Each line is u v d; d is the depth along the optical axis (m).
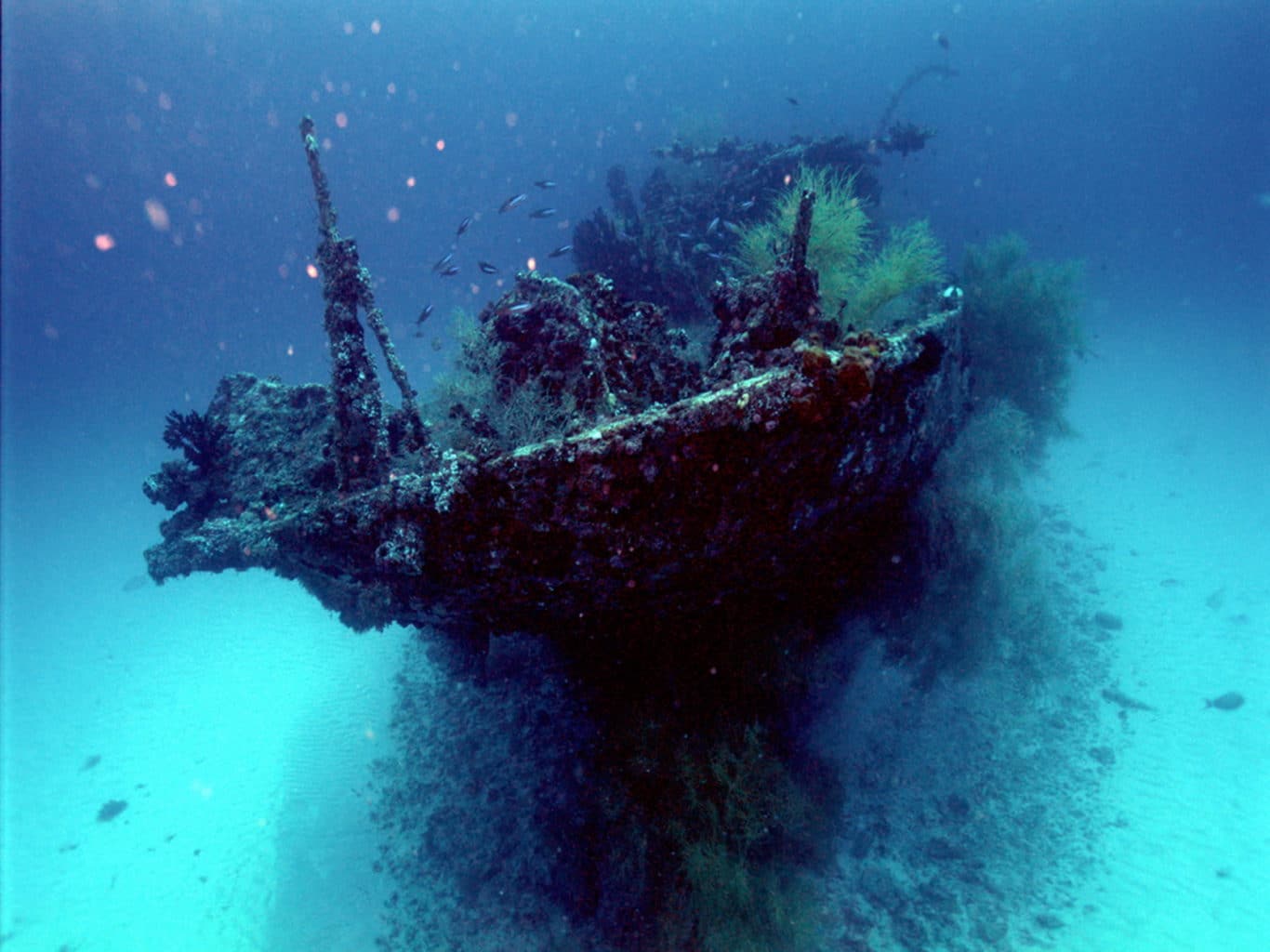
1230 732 7.40
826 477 4.48
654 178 17.12
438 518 4.44
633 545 4.39
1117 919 5.84
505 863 6.93
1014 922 5.93
